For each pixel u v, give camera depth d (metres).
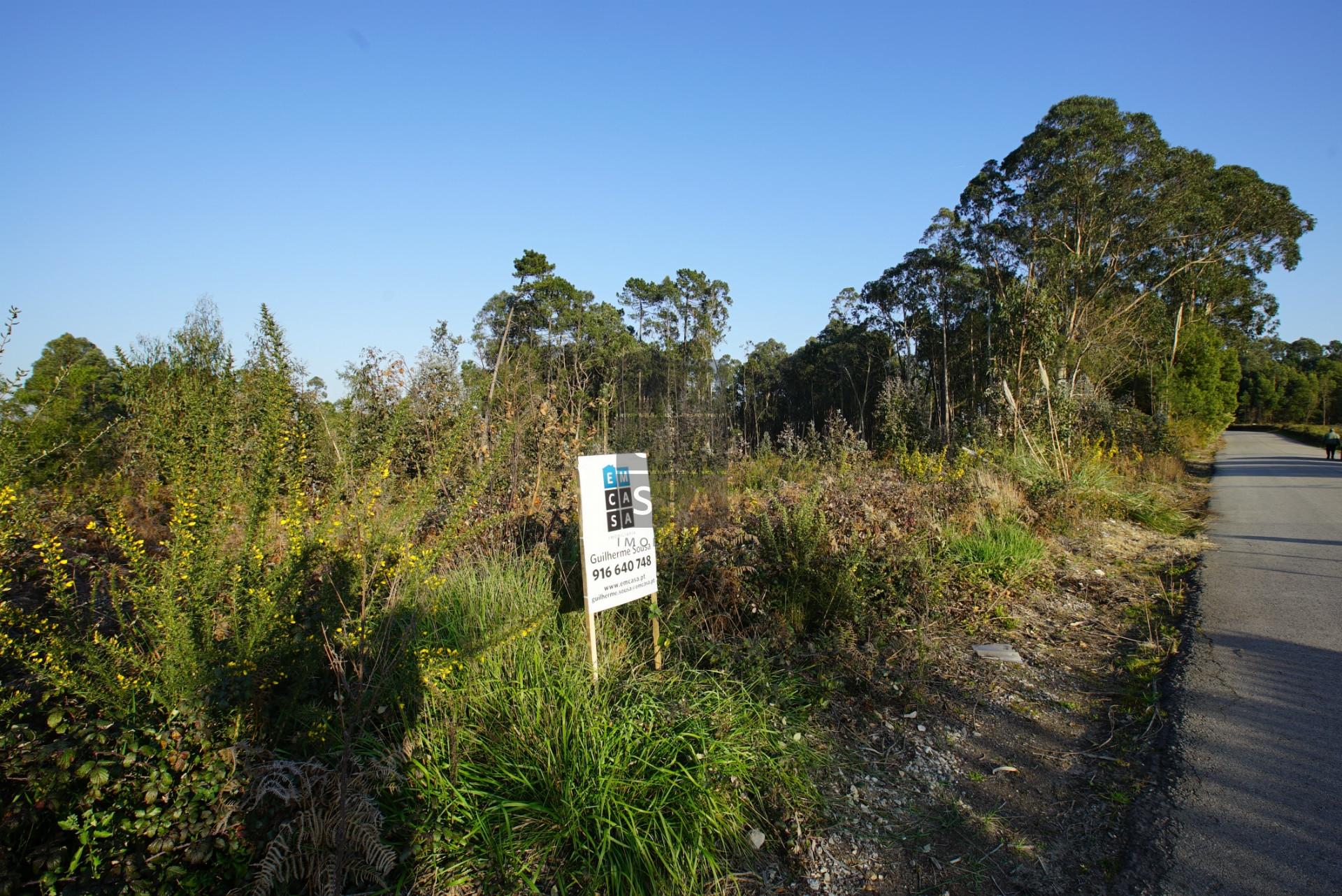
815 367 55.19
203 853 2.57
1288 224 38.09
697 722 3.81
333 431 7.06
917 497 8.76
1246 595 7.66
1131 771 4.11
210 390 3.72
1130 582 8.41
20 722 2.75
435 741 3.39
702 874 3.18
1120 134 32.41
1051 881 3.22
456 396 8.30
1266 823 3.51
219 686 2.85
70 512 5.41
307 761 2.90
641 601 5.18
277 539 3.78
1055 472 12.56
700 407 21.64
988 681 5.34
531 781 3.37
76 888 2.42
